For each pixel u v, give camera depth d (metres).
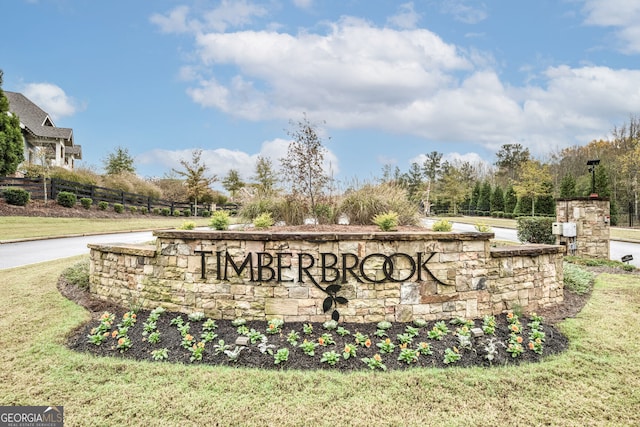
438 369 3.66
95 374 3.57
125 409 3.03
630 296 6.27
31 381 3.45
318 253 4.62
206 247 4.85
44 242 13.05
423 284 4.75
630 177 28.20
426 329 4.53
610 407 3.11
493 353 3.94
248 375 3.53
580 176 35.47
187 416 2.95
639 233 19.45
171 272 5.05
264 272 4.67
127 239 14.04
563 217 10.64
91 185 22.27
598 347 4.21
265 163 26.36
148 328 4.52
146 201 26.94
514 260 5.35
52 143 31.66
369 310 4.63
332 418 2.93
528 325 4.80
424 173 55.38
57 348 4.13
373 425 2.85
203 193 30.77
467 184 50.22
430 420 2.92
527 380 3.50
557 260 5.98
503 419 2.94
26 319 4.99
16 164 21.83
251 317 4.70
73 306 5.48
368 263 4.63
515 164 51.69
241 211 8.84
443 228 5.87
